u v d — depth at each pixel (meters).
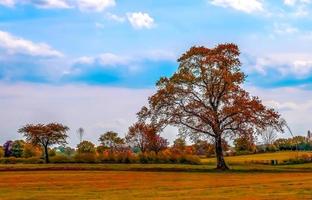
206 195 29.47
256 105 62.03
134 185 38.59
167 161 80.38
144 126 65.12
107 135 117.50
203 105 63.66
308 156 82.19
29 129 101.62
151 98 64.31
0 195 30.81
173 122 63.50
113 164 74.12
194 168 64.50
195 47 65.00
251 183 39.03
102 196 29.77
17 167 62.78
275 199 26.66
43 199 28.38
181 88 64.56
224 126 63.72
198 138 64.44
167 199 27.41
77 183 40.88
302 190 31.14
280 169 63.19
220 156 64.00
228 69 65.31
